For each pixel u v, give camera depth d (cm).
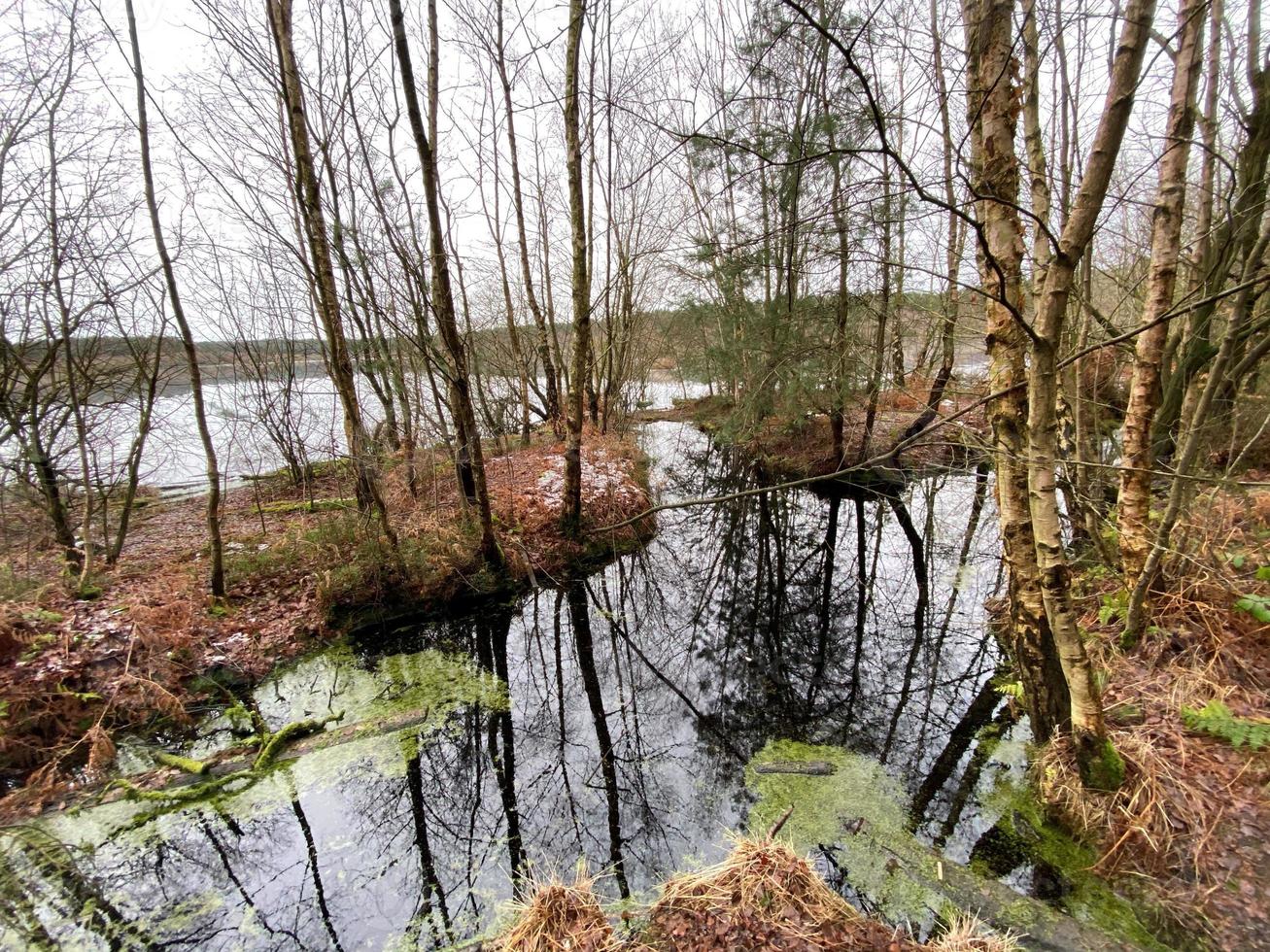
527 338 1404
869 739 454
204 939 314
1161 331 358
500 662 600
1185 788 289
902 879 309
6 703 412
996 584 692
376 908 329
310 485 955
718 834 368
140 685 460
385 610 629
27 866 351
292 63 553
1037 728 354
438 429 802
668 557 893
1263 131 372
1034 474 276
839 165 745
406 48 486
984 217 314
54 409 601
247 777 418
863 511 1061
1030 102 356
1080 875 293
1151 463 403
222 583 583
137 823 383
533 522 805
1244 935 243
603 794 419
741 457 1392
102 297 568
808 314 1007
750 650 632
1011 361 320
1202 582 372
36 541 600
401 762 441
